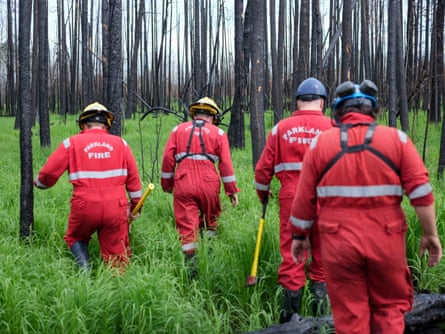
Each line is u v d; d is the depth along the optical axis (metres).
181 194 5.05
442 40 13.45
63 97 25.73
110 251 4.63
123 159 4.66
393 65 8.45
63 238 4.96
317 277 4.03
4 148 14.42
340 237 2.57
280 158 4.00
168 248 4.82
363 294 2.63
